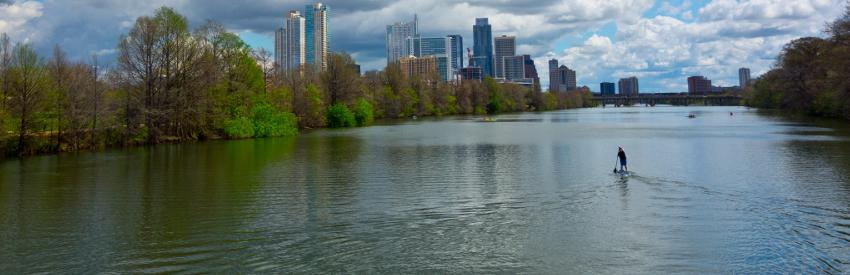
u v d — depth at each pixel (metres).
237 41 81.25
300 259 17.58
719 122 103.12
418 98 160.25
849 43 83.75
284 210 24.70
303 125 101.31
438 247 18.75
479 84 197.50
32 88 52.84
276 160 45.44
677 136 67.38
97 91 60.69
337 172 37.19
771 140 58.22
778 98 139.88
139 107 64.81
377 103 142.50
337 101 114.56
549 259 17.38
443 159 44.56
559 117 152.50
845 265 16.55
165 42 69.25
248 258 17.72
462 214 23.61
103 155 52.38
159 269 16.77
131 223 22.50
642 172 35.25
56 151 56.25
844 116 97.06
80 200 27.72
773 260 17.06
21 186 32.56
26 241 19.92
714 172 34.88
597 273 16.14
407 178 34.00
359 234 20.44
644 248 18.36
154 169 40.28
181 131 72.06
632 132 77.62
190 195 28.77
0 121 48.53
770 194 27.11
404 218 22.95
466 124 112.69
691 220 21.94
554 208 24.58
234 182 33.03
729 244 18.67
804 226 20.84
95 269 16.81
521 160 43.25
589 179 32.66
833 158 41.16
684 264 16.78
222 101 76.69
